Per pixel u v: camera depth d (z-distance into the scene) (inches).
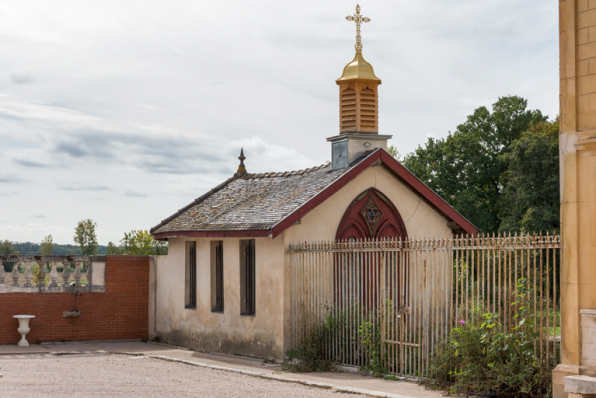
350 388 449.4
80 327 804.0
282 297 598.2
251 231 606.9
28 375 517.7
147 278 835.4
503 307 436.8
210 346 703.1
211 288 710.5
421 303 498.3
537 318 422.6
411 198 668.7
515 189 1843.0
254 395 430.6
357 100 664.4
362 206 643.5
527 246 410.0
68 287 799.7
